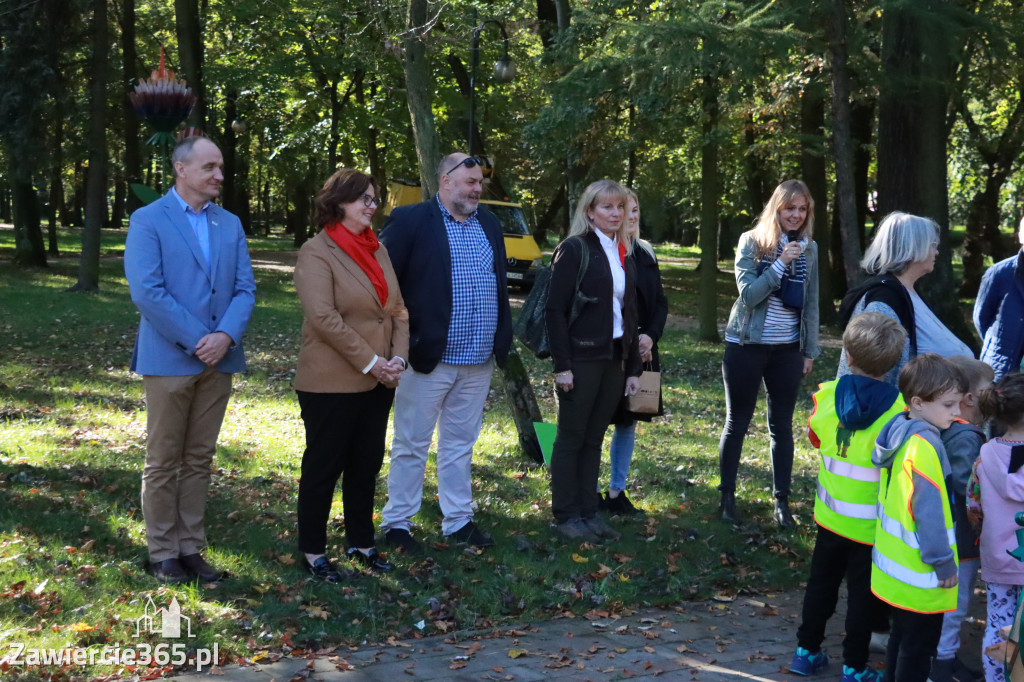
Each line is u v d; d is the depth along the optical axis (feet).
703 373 41.75
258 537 16.80
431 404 16.87
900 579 11.46
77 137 63.26
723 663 13.57
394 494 17.06
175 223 14.35
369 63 70.95
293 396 32.09
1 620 12.55
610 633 14.51
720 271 112.98
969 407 13.23
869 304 14.32
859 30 34.30
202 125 64.28
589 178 52.70
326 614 14.06
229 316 14.52
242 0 70.28
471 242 17.11
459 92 76.89
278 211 236.63
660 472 23.68
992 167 84.53
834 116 35.01
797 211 18.72
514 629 14.43
